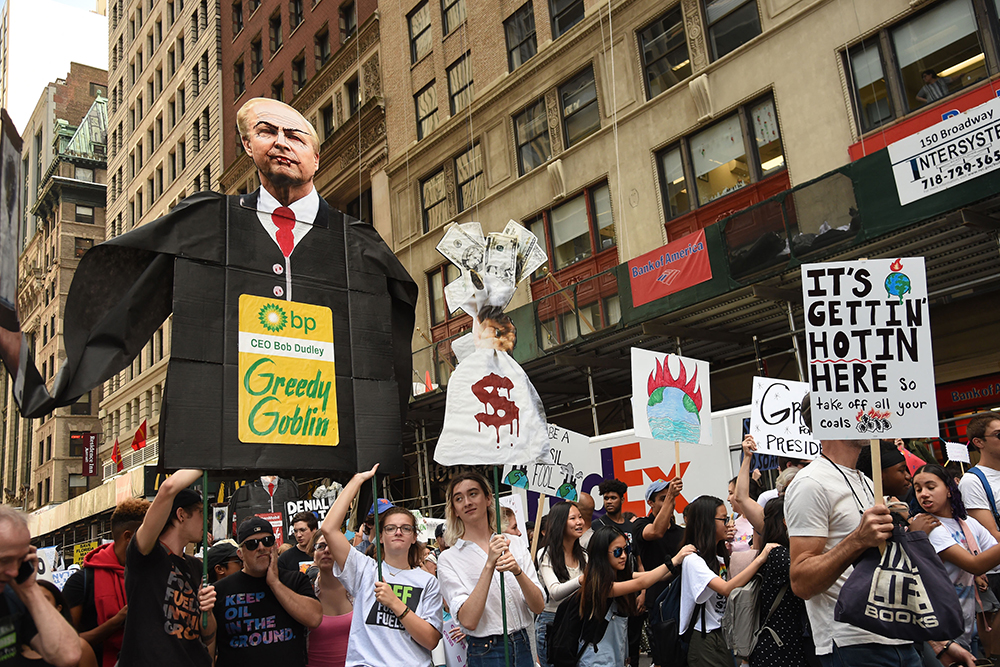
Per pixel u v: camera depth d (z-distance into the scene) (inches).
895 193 382.9
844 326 143.2
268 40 1237.7
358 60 1021.2
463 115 842.8
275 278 187.3
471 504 184.1
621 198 677.3
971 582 205.8
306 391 185.6
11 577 117.0
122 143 1881.2
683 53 645.3
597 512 440.8
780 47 573.0
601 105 702.5
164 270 175.8
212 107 1395.2
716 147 618.5
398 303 217.0
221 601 174.7
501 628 177.8
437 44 898.1
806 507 137.6
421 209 906.7
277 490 414.6
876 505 124.6
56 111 2613.2
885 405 139.5
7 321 143.4
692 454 402.6
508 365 199.8
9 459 2487.7
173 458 162.1
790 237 432.8
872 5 524.1
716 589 195.3
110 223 1920.5
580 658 205.9
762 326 550.6
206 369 171.5
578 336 582.6
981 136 348.5
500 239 205.5
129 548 153.8
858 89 533.6
